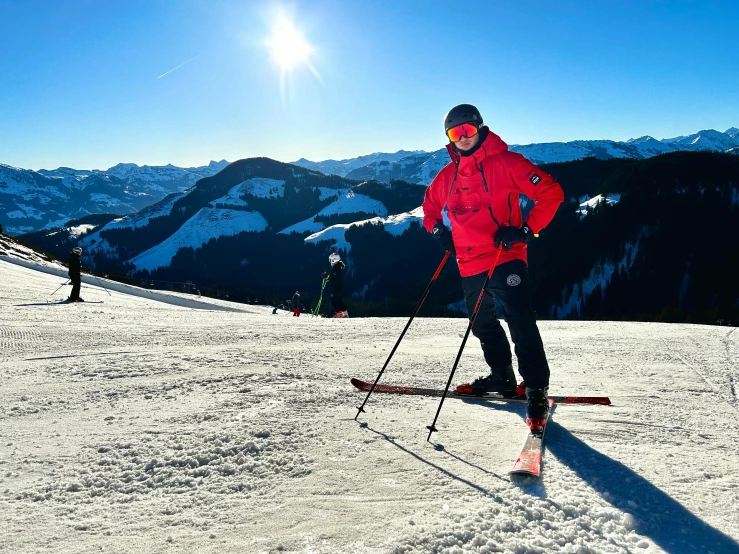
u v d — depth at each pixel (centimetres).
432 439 238
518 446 230
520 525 158
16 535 150
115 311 1084
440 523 159
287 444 226
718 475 201
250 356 445
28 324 729
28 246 3969
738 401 322
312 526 157
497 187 280
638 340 625
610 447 231
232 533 153
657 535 154
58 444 228
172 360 421
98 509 168
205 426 249
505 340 313
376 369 407
